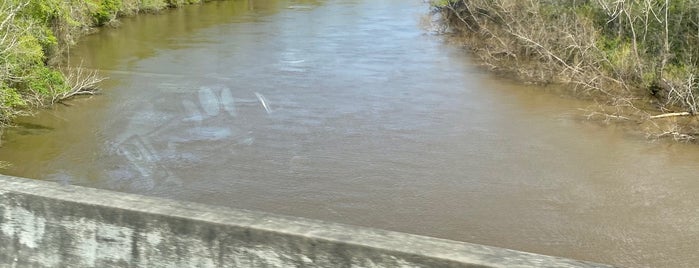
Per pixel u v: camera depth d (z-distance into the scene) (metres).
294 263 2.91
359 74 18.86
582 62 18.05
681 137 13.40
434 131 13.87
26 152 12.49
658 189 10.99
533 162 12.16
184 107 12.77
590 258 8.84
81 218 3.29
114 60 20.52
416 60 20.98
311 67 19.58
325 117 14.48
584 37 18.17
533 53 20.39
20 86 15.80
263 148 12.22
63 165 11.75
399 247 2.73
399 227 9.62
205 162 11.37
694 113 14.80
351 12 32.75
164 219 3.11
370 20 29.89
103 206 3.22
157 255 3.17
